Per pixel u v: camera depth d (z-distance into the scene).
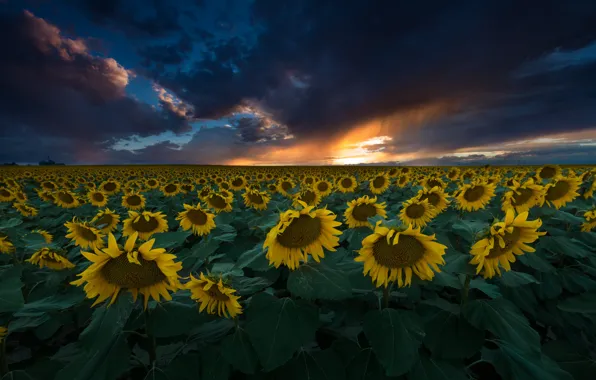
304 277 2.40
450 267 2.67
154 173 34.38
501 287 3.88
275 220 2.55
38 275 4.09
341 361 2.66
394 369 2.15
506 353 2.71
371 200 4.62
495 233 2.41
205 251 3.72
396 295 3.14
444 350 2.56
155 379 2.43
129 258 2.00
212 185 17.89
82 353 2.42
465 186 6.39
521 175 13.48
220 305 2.56
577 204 6.37
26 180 22.98
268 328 2.26
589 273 4.16
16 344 3.97
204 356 2.60
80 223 4.66
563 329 3.79
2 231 4.39
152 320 2.40
